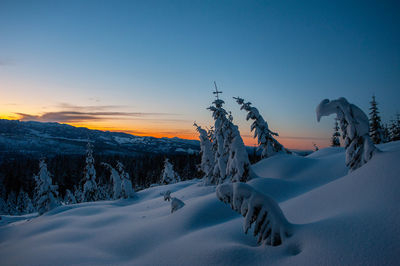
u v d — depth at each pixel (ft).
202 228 30.73
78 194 170.09
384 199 16.90
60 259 27.73
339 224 15.30
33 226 65.36
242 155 52.24
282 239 16.16
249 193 17.89
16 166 328.70
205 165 89.30
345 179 24.53
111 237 36.94
